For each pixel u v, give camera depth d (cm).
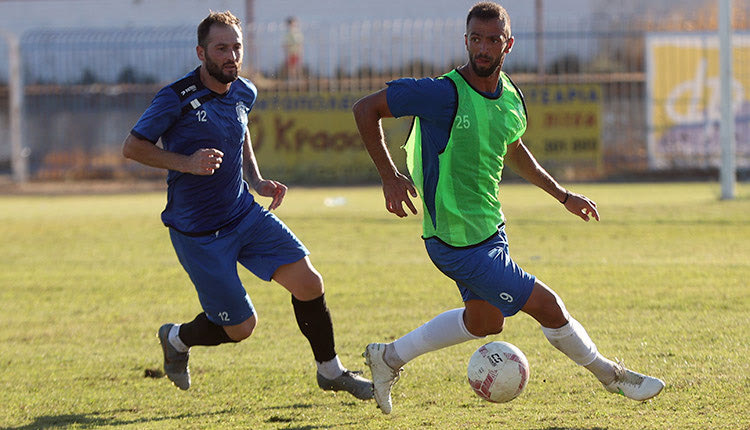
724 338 1925
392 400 1570
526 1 8550
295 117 6550
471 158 1360
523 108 1423
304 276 1545
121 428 1438
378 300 2475
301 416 1490
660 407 1460
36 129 7150
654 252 3195
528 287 1375
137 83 7238
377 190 5953
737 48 6384
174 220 1523
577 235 3644
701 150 6519
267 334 2131
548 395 1557
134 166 7031
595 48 6975
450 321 1478
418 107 1348
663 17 6994
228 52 1438
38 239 3894
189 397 1627
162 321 2325
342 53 7012
